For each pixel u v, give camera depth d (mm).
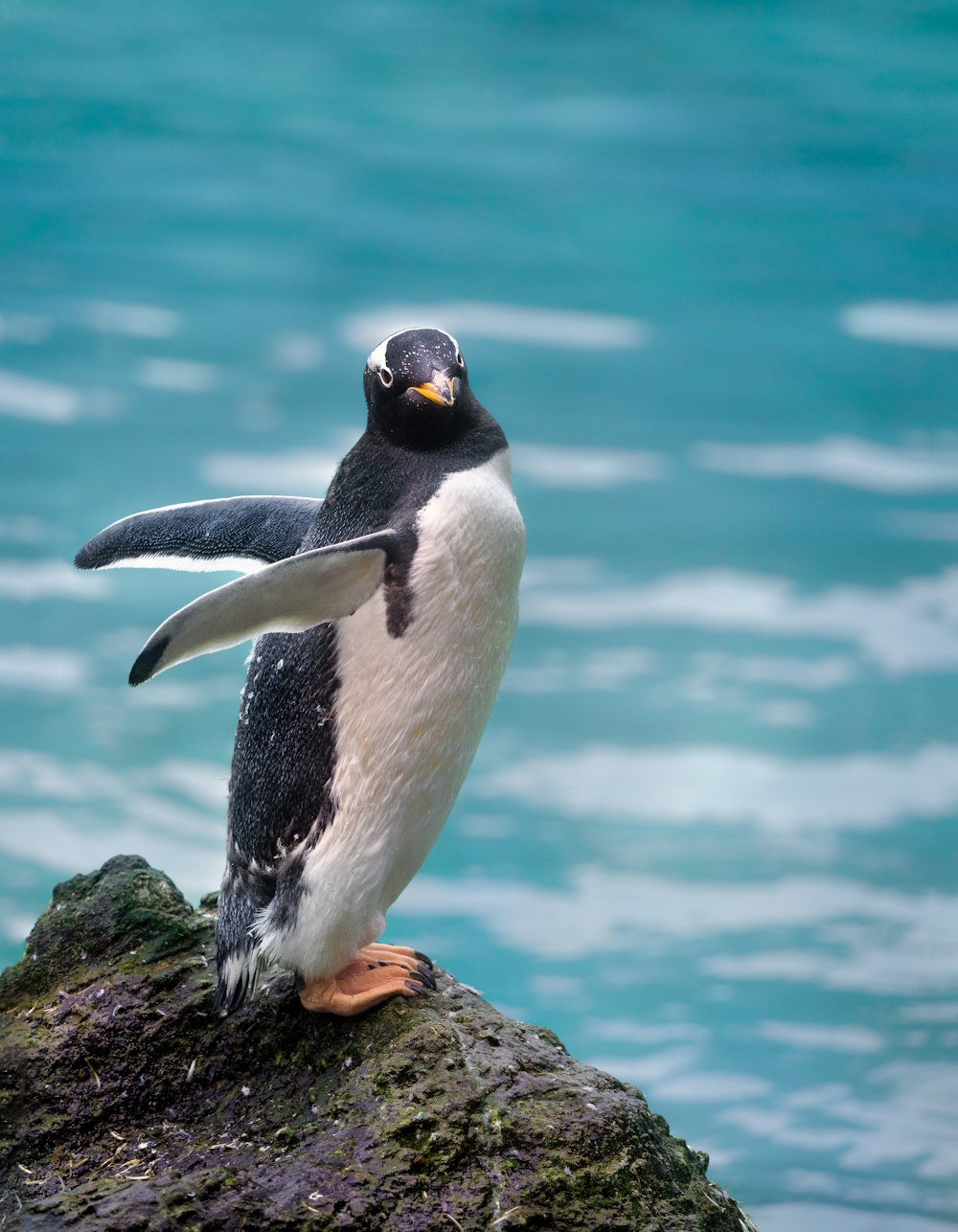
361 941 7781
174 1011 8281
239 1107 7938
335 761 7555
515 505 7945
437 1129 7180
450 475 7723
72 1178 7617
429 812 7750
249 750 7875
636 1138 7371
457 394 7875
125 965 8648
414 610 7434
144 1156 7703
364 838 7566
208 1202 6723
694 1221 7152
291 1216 6691
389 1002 8031
